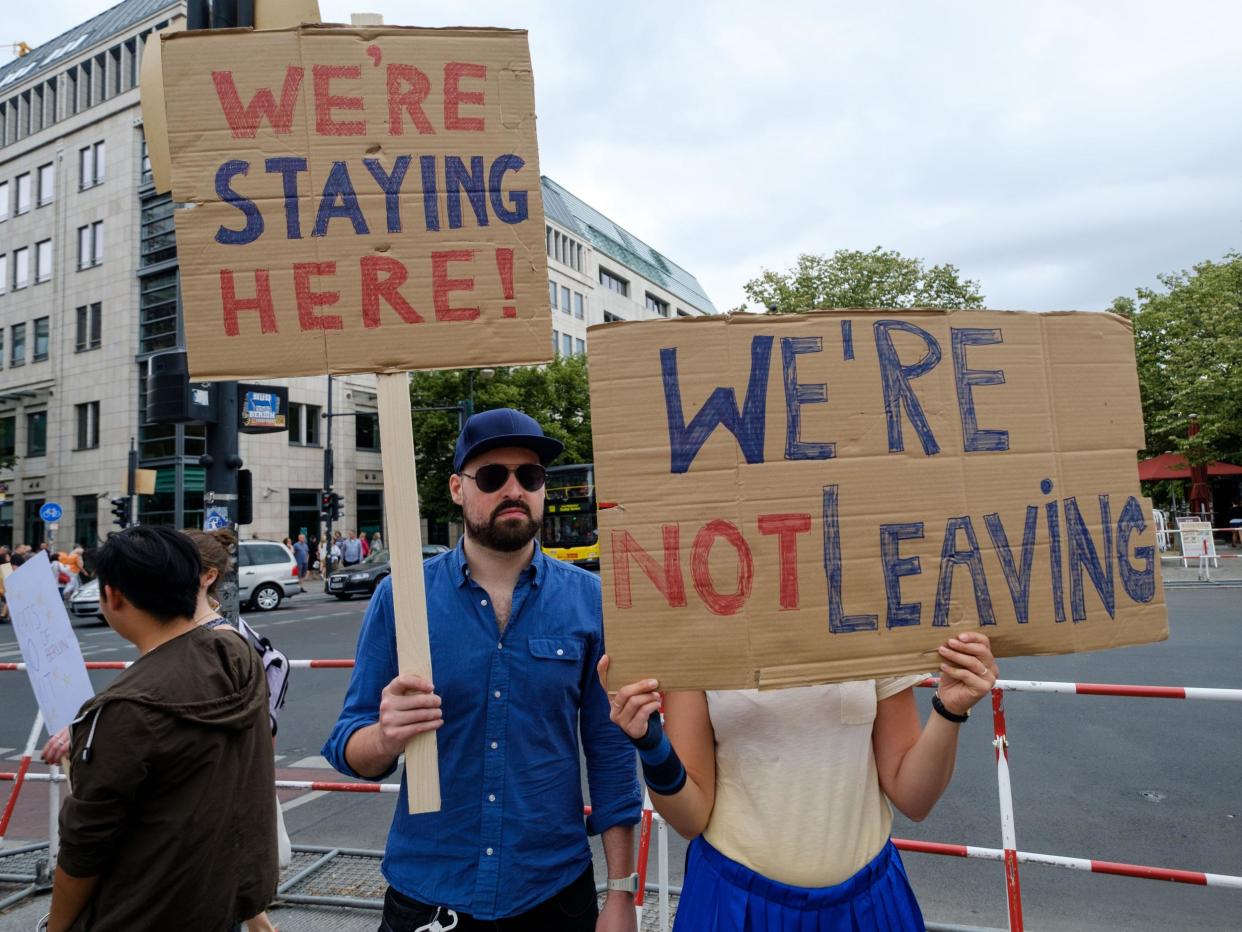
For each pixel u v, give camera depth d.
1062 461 1.99
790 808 1.78
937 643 1.86
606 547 1.84
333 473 37.81
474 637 2.04
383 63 2.02
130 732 1.78
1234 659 9.00
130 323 32.47
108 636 15.80
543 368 38.56
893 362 1.93
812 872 1.75
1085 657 9.40
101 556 2.02
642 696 1.73
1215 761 5.55
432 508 36.47
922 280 39.38
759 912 1.73
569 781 2.05
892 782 1.85
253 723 2.02
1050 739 6.23
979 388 1.97
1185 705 7.07
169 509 31.09
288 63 1.99
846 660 1.83
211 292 1.94
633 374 1.86
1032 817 4.70
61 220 35.12
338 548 28.66
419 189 2.00
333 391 38.25
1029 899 3.81
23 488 36.00
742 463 1.85
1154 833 4.42
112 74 34.09
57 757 3.03
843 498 1.87
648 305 72.44
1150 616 1.98
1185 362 27.34
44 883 4.01
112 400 32.84
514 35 2.07
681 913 1.84
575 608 2.14
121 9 37.81
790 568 1.84
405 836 1.99
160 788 1.83
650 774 1.75
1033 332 2.01
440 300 1.98
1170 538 25.41
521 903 1.91
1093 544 1.97
